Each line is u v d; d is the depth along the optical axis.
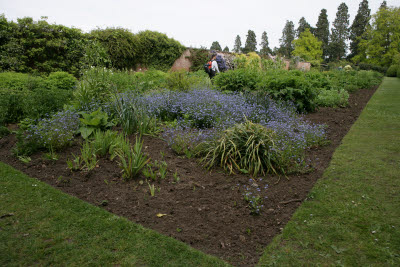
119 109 5.20
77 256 2.03
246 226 2.47
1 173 3.31
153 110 5.57
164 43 15.47
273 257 2.08
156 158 3.87
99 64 7.08
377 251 2.10
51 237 2.23
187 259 2.04
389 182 3.22
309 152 4.37
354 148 4.50
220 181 3.32
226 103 5.77
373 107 8.27
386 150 4.34
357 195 2.96
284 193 3.07
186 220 2.54
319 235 2.32
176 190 3.07
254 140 3.75
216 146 3.90
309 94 7.33
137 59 14.30
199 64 16.94
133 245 2.17
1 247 2.08
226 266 1.98
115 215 2.56
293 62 22.66
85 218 2.50
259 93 6.68
